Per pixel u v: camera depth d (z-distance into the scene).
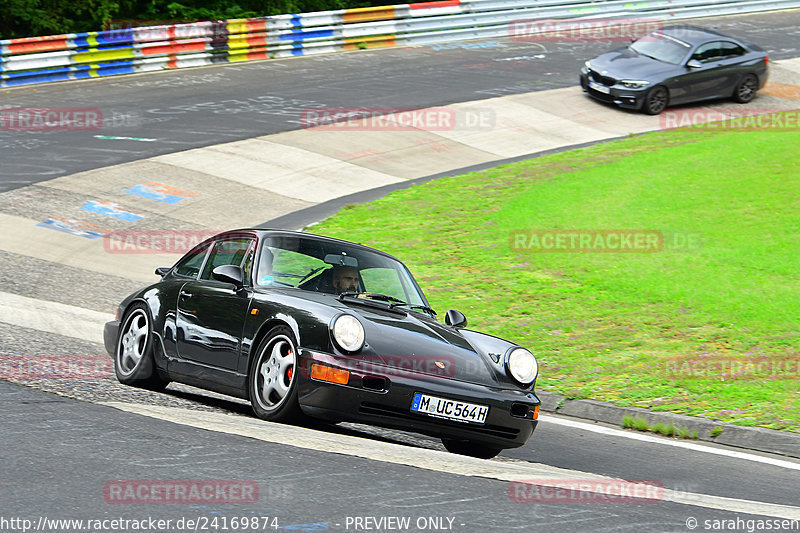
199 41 80.44
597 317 34.12
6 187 48.56
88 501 12.34
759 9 110.44
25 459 14.01
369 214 48.25
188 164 54.94
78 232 43.69
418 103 70.62
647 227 44.09
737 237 42.03
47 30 98.38
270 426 18.03
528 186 52.12
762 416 24.66
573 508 14.10
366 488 13.95
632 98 69.94
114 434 15.88
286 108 67.94
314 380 17.75
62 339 28.36
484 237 44.09
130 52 76.62
